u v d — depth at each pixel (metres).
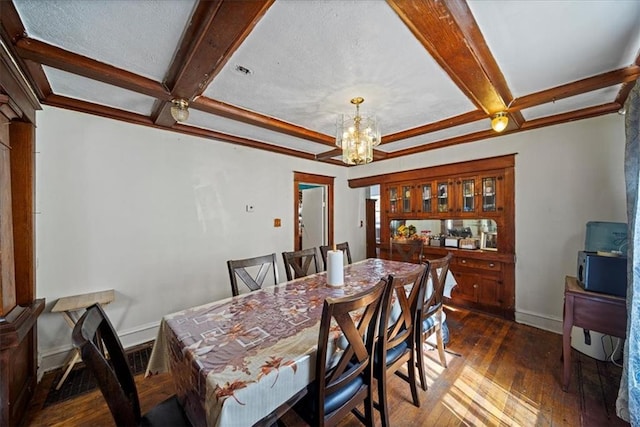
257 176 3.64
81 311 2.27
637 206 1.44
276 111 2.48
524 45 1.52
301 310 1.59
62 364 2.20
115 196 2.51
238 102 2.28
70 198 2.27
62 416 1.69
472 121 2.66
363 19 1.31
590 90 1.96
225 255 3.30
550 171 2.80
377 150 3.90
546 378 2.00
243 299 1.79
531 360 2.24
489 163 3.22
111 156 2.48
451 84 1.98
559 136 2.74
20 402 1.67
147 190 2.70
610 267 1.80
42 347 2.13
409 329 1.70
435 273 1.88
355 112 2.50
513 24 1.35
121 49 1.52
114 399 0.88
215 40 1.39
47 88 2.00
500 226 3.15
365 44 1.51
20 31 1.34
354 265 2.85
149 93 1.94
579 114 2.55
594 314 1.81
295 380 1.07
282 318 1.47
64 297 2.23
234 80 1.90
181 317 1.49
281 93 2.11
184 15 1.27
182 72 1.68
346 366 1.25
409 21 1.30
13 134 1.90
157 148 2.77
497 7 1.24
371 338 1.36
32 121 1.96
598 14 1.28
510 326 2.91
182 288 2.93
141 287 2.66
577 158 2.63
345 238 5.05
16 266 1.88
